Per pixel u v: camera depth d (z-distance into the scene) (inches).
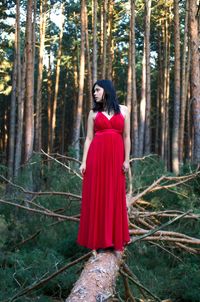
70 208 298.5
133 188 306.8
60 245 280.1
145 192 288.0
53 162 329.4
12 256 240.4
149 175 313.9
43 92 1464.1
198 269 255.1
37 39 1083.3
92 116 165.6
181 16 909.2
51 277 204.5
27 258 235.1
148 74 697.0
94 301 127.4
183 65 716.7
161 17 944.3
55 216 280.1
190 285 239.8
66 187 304.3
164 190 310.0
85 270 149.2
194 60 418.0
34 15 642.8
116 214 157.6
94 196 157.5
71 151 352.5
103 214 156.8
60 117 1524.4
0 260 240.2
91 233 156.5
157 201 300.0
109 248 163.8
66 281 233.0
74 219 275.0
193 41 419.2
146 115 707.4
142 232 231.9
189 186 302.4
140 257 268.2
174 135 614.5
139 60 1165.1
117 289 230.4
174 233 237.9
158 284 237.9
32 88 491.8
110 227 155.2
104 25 706.8
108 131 161.8
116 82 1323.8
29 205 315.3
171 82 1302.9
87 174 162.9
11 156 711.1
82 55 678.5
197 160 384.2
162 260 273.3
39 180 329.4
